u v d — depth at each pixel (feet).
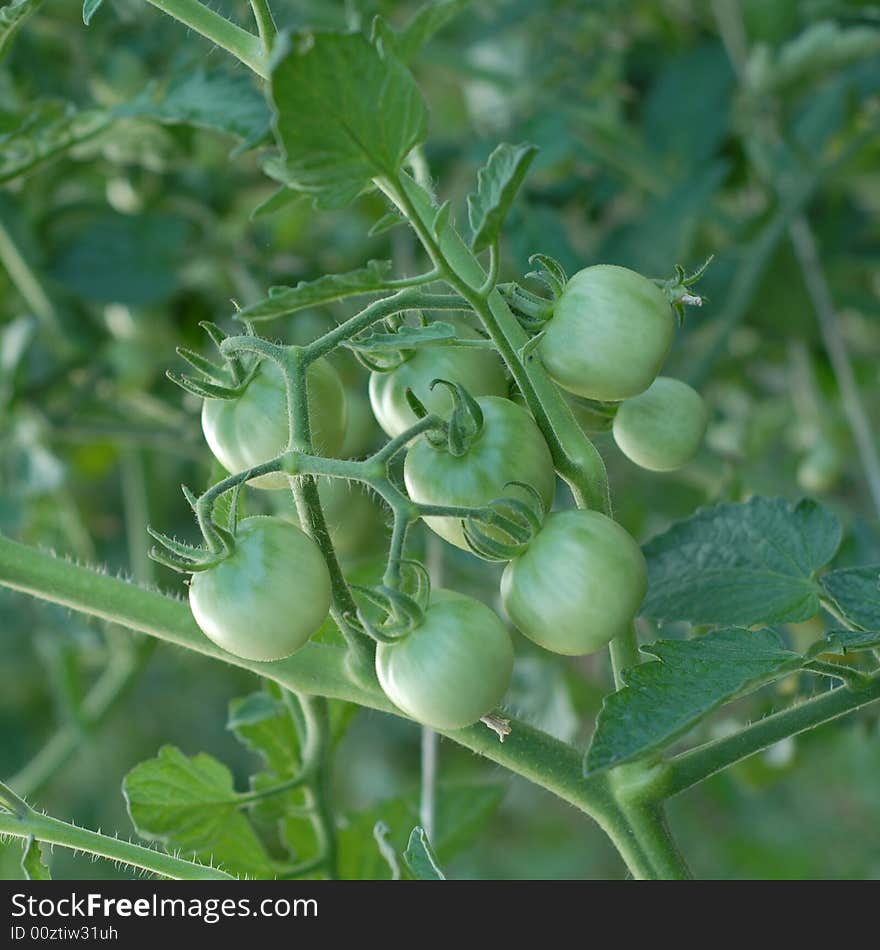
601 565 2.08
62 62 3.47
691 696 2.07
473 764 4.54
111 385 3.63
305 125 1.96
